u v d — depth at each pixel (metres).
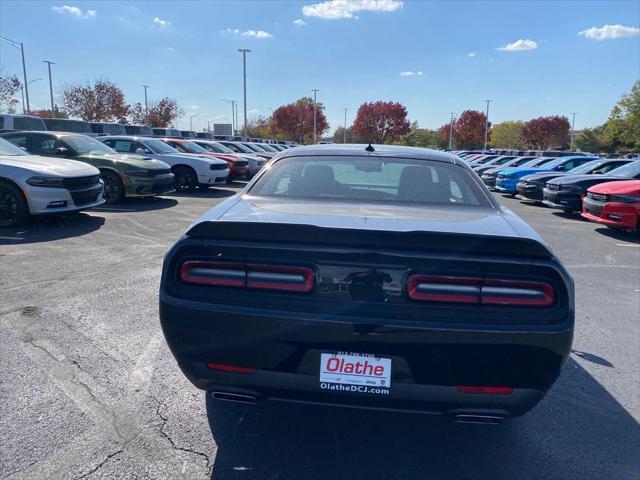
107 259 6.17
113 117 48.22
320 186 3.16
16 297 4.67
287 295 2.21
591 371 3.60
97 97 47.06
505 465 2.53
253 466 2.45
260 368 2.24
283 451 2.58
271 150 27.09
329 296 2.19
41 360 3.44
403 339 2.12
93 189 8.56
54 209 7.98
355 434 2.76
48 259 6.09
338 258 2.19
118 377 3.26
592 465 2.54
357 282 2.18
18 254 6.29
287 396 2.29
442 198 3.08
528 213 12.92
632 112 48.75
